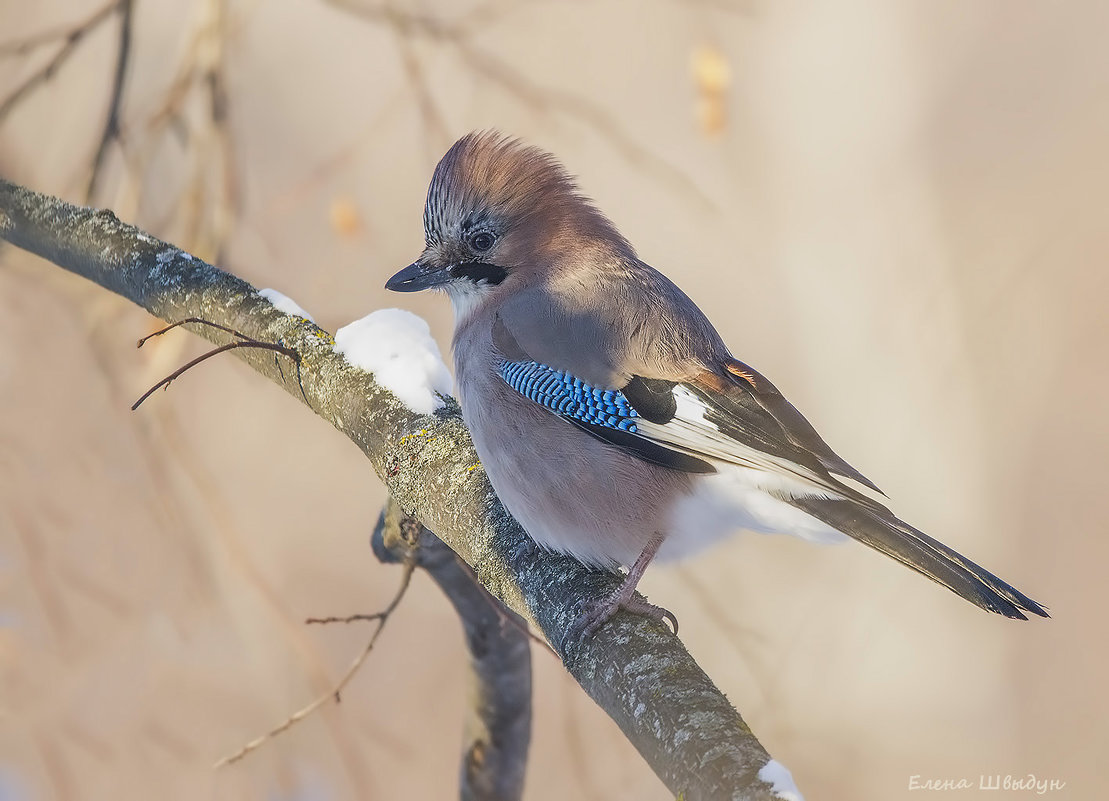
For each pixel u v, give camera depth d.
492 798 7.52
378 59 17.28
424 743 13.80
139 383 9.77
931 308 16.83
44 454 11.45
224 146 9.77
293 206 11.88
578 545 6.59
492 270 7.33
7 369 11.67
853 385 16.89
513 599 6.43
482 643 7.32
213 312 7.58
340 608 14.72
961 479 16.50
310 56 17.28
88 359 11.67
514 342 6.80
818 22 18.36
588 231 7.30
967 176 18.22
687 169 18.16
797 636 13.10
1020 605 5.62
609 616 5.84
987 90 18.39
